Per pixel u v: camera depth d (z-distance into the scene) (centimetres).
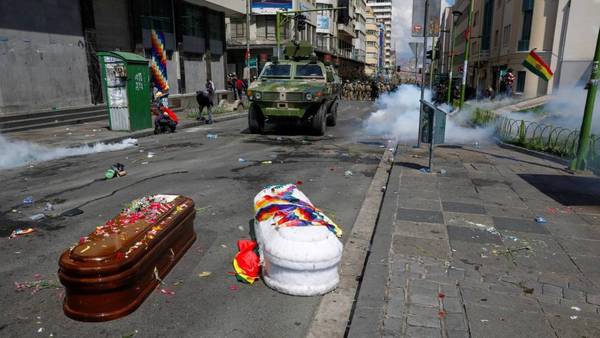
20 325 318
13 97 1385
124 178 749
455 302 336
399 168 809
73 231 500
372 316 317
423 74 958
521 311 325
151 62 2147
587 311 326
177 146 1101
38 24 1470
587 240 460
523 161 890
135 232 355
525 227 496
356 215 568
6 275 394
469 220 518
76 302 321
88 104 1703
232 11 2834
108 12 1867
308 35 5309
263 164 876
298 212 396
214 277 392
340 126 1590
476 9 4862
